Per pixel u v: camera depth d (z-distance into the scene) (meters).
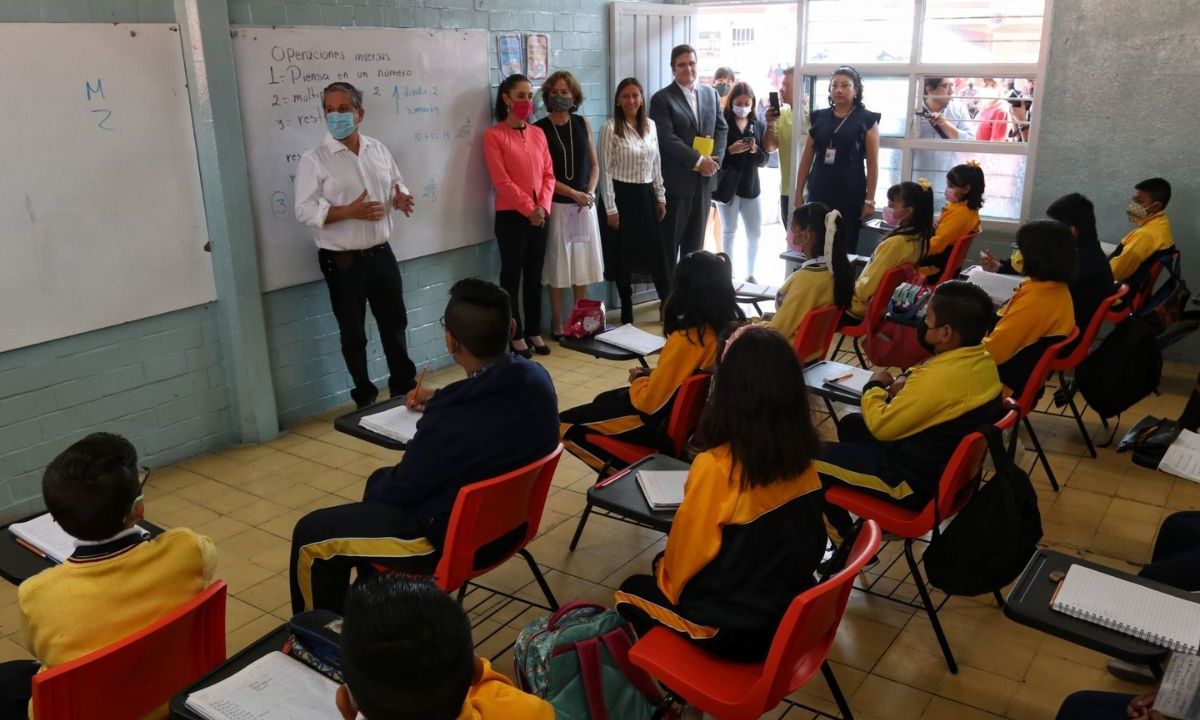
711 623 1.76
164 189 3.69
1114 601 1.67
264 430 4.20
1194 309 4.88
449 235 5.05
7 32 3.11
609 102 6.02
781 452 1.72
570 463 3.94
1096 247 3.99
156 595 1.66
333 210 4.09
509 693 1.31
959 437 2.45
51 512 1.62
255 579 3.04
